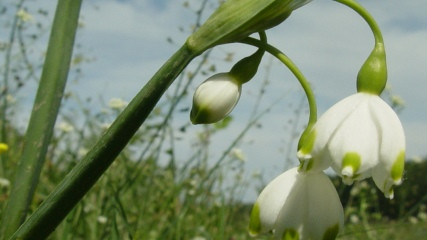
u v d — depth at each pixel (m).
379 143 0.08
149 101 0.09
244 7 0.09
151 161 0.27
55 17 0.11
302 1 0.09
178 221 0.25
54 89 0.11
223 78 0.10
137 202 0.27
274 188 0.09
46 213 0.10
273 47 0.10
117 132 0.09
